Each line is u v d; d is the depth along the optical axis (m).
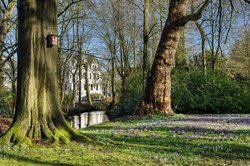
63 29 29.97
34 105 8.13
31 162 6.18
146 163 6.24
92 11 30.70
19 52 8.26
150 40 38.31
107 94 61.81
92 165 6.00
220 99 21.77
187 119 15.49
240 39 35.62
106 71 46.94
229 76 27.09
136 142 8.80
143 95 18.09
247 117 16.47
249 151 7.62
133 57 40.72
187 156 7.07
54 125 8.27
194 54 37.31
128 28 39.97
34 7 8.22
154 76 17.73
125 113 23.12
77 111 38.50
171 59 17.73
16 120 8.09
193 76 23.73
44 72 8.27
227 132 10.73
